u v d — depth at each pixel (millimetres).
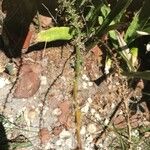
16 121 717
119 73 726
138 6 789
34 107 732
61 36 741
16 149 699
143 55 802
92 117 743
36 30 778
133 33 744
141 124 753
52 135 717
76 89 719
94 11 743
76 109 700
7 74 747
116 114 751
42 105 736
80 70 755
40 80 751
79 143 677
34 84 742
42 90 746
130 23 740
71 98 749
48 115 731
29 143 703
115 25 708
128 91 769
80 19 759
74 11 724
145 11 706
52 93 747
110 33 761
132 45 781
